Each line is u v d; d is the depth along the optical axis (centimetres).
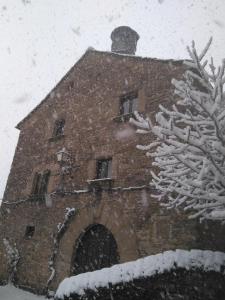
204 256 451
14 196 1160
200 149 429
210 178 433
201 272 429
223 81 465
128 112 911
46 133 1172
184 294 418
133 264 482
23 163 1212
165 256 463
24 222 1041
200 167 462
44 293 826
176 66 830
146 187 732
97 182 844
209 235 621
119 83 970
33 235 974
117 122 895
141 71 921
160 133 447
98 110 990
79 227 836
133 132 837
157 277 444
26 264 944
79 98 1101
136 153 798
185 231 627
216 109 454
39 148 1162
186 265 437
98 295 475
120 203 767
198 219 621
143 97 862
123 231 730
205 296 410
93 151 919
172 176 472
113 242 771
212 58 495
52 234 901
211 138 461
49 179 1022
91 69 1122
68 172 959
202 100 429
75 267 817
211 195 425
